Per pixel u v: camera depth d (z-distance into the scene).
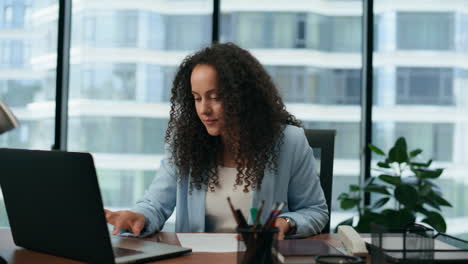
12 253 1.21
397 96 3.58
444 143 3.59
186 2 3.59
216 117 1.54
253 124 1.59
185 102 1.66
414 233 1.01
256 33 3.57
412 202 2.89
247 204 1.60
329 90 3.59
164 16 3.60
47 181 1.11
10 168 1.18
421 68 3.58
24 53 3.56
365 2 3.53
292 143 1.66
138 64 3.60
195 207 1.61
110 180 3.61
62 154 1.06
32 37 3.56
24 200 1.18
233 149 1.61
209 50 1.62
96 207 1.04
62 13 3.50
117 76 3.60
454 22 3.57
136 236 1.40
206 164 1.63
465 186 3.58
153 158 3.62
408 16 3.57
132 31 3.60
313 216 1.54
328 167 1.83
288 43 3.57
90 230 1.07
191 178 1.62
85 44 3.59
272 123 1.62
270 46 3.57
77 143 3.61
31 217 1.19
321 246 1.13
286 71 3.58
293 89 3.58
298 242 1.17
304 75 3.58
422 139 3.60
